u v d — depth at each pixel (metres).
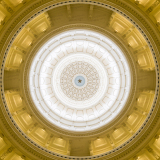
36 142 20.08
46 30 18.81
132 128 20.73
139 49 19.16
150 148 17.53
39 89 24.11
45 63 24.78
